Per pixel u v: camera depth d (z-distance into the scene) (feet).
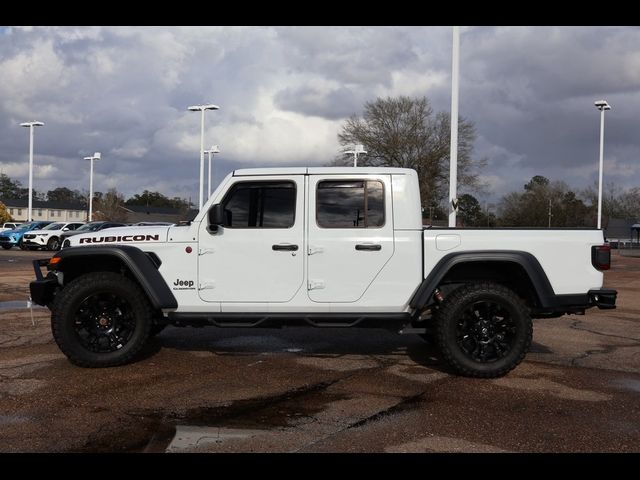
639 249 164.96
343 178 19.72
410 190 19.72
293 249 19.57
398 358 22.13
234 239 19.71
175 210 334.03
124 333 20.12
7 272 58.23
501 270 20.35
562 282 19.24
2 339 24.81
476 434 14.11
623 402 16.78
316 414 15.47
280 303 19.63
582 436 14.05
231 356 22.16
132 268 19.27
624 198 270.46
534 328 29.94
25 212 309.22
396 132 152.46
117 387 17.74
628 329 29.68
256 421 14.88
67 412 15.42
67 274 21.01
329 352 23.08
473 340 19.34
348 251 19.53
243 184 19.90
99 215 258.16
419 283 19.48
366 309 19.60
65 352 19.40
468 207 254.27
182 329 27.91
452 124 58.49
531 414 15.64
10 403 16.14
